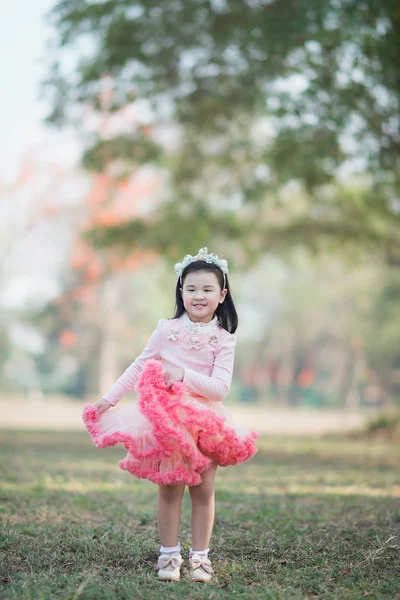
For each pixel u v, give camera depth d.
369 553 5.09
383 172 15.37
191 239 19.38
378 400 61.53
